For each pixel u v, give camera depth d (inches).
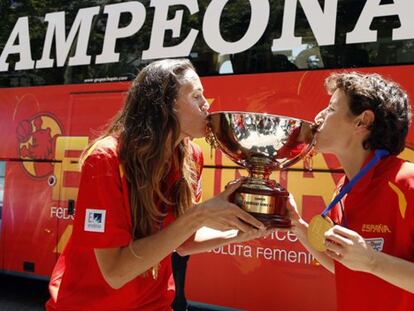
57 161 193.2
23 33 204.7
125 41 181.3
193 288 168.1
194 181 88.1
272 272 156.7
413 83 138.0
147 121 75.2
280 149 86.0
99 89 185.6
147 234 77.5
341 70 146.5
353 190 76.9
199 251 92.2
